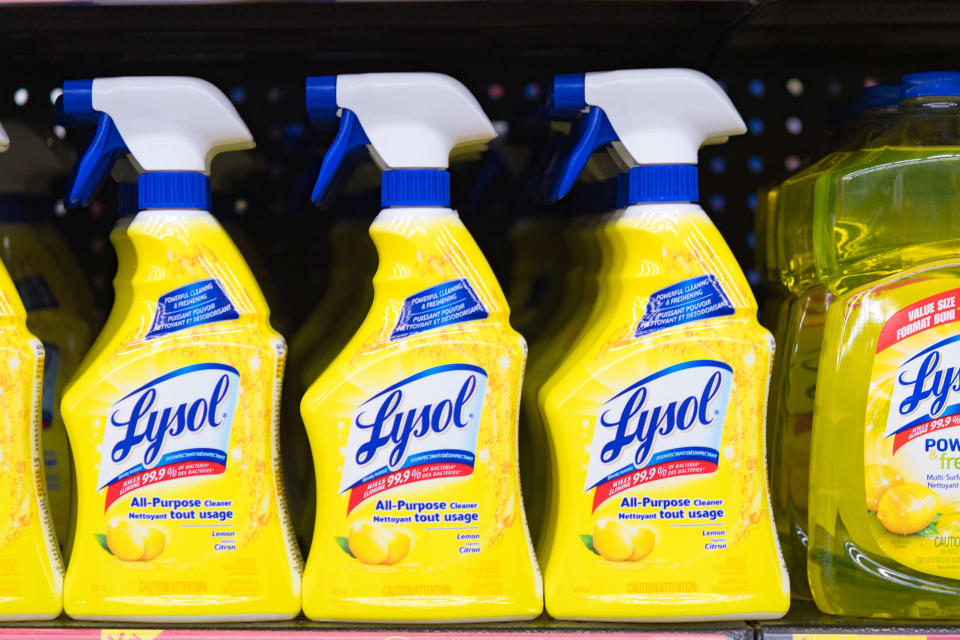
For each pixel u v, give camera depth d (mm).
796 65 1267
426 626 930
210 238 973
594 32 1139
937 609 941
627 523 944
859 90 1269
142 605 943
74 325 1178
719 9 1037
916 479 942
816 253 1012
